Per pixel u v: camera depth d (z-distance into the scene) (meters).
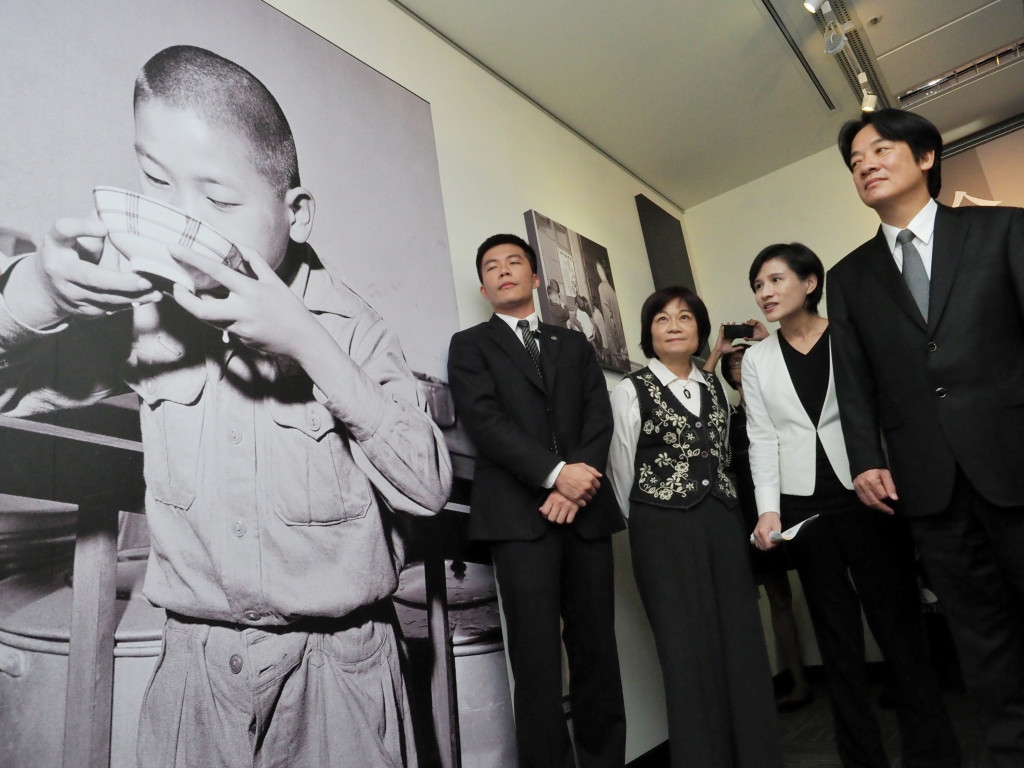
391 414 1.85
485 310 2.41
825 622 2.00
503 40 2.84
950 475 1.53
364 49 2.30
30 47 1.31
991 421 1.49
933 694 1.86
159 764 1.20
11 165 1.23
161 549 1.28
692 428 2.05
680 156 3.95
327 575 1.56
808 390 2.09
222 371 1.47
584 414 2.04
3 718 1.03
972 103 3.74
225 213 1.58
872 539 1.94
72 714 1.11
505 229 2.69
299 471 1.56
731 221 4.39
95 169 1.36
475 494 1.90
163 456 1.33
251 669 1.36
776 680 3.42
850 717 1.95
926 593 3.29
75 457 1.20
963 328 1.54
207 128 1.60
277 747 1.37
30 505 1.13
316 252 1.79
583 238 3.17
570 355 2.09
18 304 1.18
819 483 2.03
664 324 2.19
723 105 3.54
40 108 1.30
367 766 1.52
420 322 2.06
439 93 2.61
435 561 1.86
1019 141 3.89
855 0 2.92
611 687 1.84
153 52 1.54
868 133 1.76
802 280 2.17
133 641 1.21
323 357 1.70
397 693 1.64
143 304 1.37
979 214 1.62
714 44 3.08
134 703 1.19
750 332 3.17
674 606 1.90
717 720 1.82
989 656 1.52
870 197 1.74
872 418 1.79
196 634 1.30
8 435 1.13
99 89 1.41
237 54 1.74
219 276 1.53
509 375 1.97
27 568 1.10
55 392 1.20
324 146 1.92
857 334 1.84
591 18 2.81
